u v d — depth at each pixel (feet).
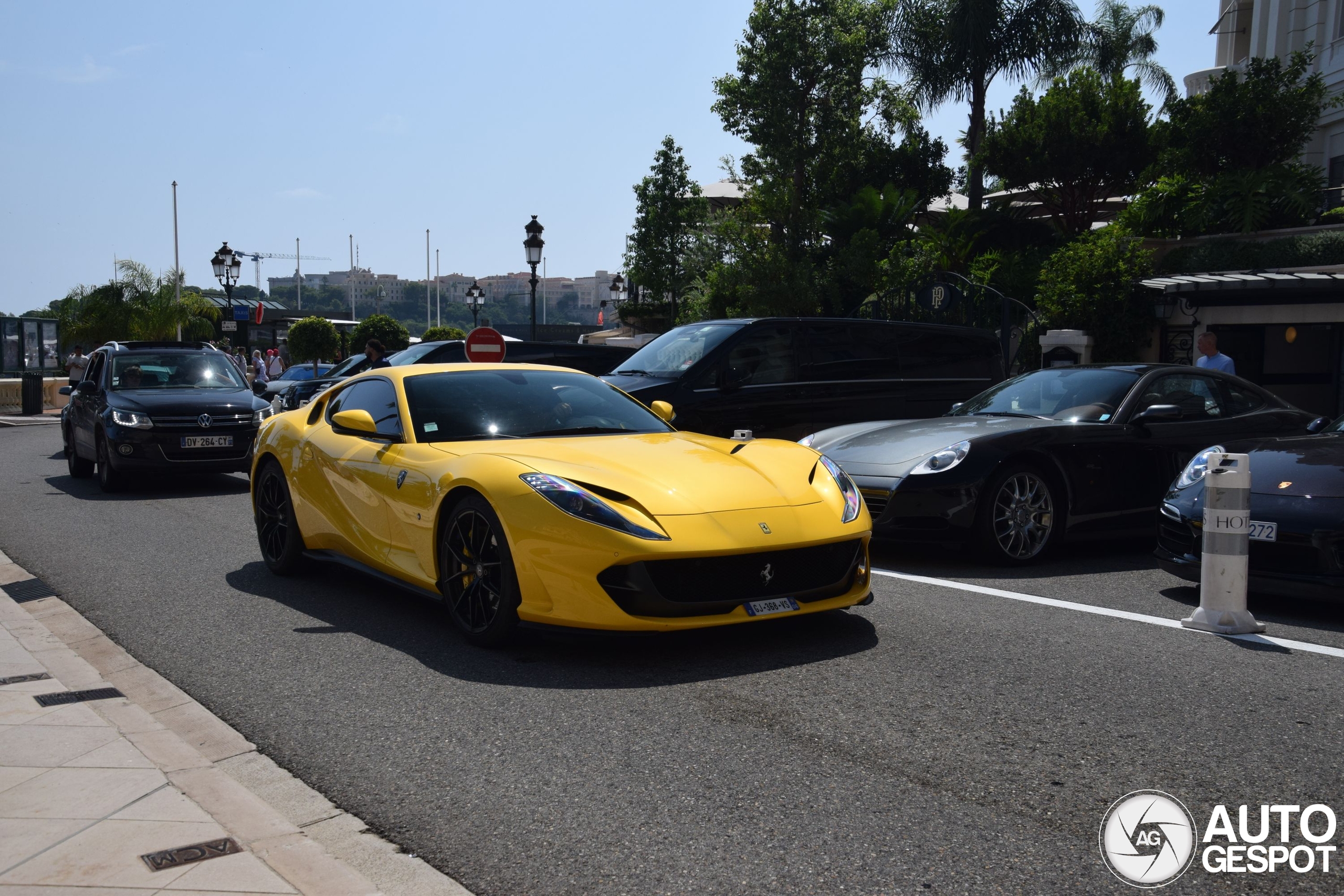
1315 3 76.28
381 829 9.56
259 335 156.76
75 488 37.88
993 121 89.61
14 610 18.70
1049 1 94.38
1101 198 87.04
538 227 61.82
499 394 18.40
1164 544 18.90
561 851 9.00
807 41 95.09
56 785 10.27
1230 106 61.62
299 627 17.06
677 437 17.63
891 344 34.47
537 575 14.14
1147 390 23.52
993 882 8.29
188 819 9.47
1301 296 47.75
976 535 20.81
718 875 8.48
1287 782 10.18
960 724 11.82
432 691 13.44
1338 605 17.97
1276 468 17.84
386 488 17.17
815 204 97.14
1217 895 8.10
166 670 14.85
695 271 102.94
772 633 15.88
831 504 15.29
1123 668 13.93
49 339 107.34
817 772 10.53
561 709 12.60
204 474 42.27
